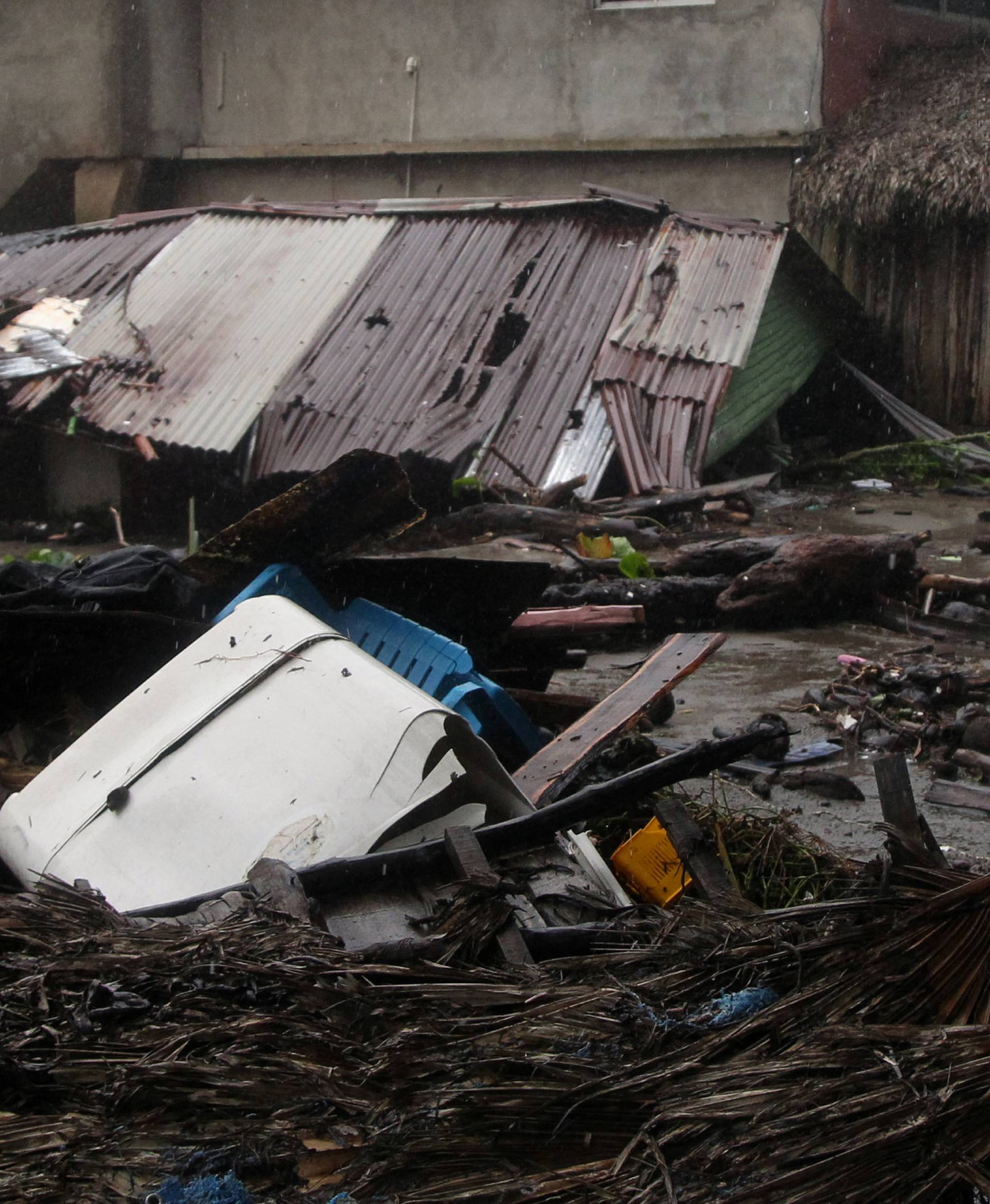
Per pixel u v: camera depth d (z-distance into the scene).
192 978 2.98
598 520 12.62
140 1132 2.60
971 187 17.34
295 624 4.41
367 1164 2.58
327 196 22.42
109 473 15.12
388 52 21.34
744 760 6.28
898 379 19.78
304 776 3.85
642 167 20.03
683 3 19.12
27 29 23.05
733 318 14.96
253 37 22.44
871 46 19.36
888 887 3.33
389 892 3.58
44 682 5.57
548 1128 2.66
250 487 14.33
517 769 5.33
